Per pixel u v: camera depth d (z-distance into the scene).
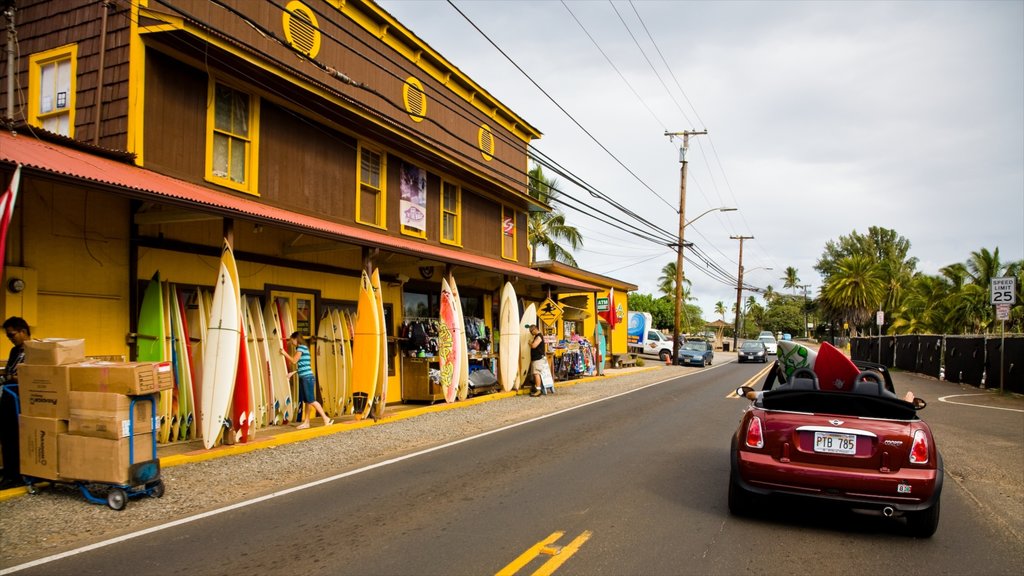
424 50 17.19
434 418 12.93
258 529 5.59
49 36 10.77
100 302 8.95
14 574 4.52
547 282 19.91
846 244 87.94
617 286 33.12
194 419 9.70
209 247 10.61
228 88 11.49
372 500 6.58
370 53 15.45
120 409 6.22
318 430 10.69
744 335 102.88
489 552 4.96
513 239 22.70
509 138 22.34
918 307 47.16
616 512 6.07
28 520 5.84
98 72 10.17
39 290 8.24
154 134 10.03
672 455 8.93
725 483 7.26
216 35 10.30
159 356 9.12
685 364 36.28
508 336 17.86
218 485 7.25
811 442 5.45
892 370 31.39
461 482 7.36
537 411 14.25
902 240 82.88
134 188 7.46
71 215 8.66
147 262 9.61
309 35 13.41
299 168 13.01
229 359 9.05
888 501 5.20
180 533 5.48
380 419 12.16
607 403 15.84
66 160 7.73
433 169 17.69
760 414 5.73
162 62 10.24
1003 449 9.80
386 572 4.54
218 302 9.15
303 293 12.72
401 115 16.56
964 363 22.02
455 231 18.97
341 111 13.41
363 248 12.31
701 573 4.55
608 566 4.67
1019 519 6.08
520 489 6.99
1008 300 18.22
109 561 4.79
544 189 37.78
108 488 6.31
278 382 11.34
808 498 5.39
